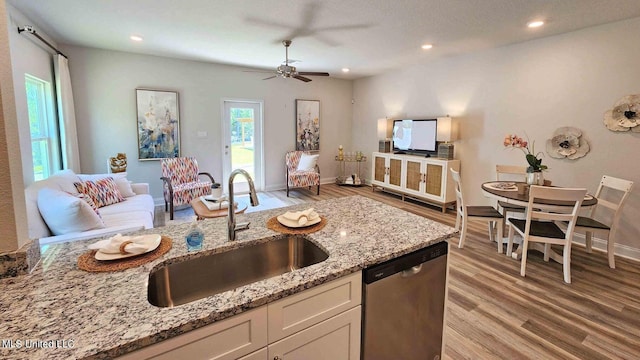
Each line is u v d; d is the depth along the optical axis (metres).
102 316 0.88
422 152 5.54
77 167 4.45
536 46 3.93
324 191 6.52
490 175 4.60
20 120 3.02
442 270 1.61
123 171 4.58
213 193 3.78
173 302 1.30
